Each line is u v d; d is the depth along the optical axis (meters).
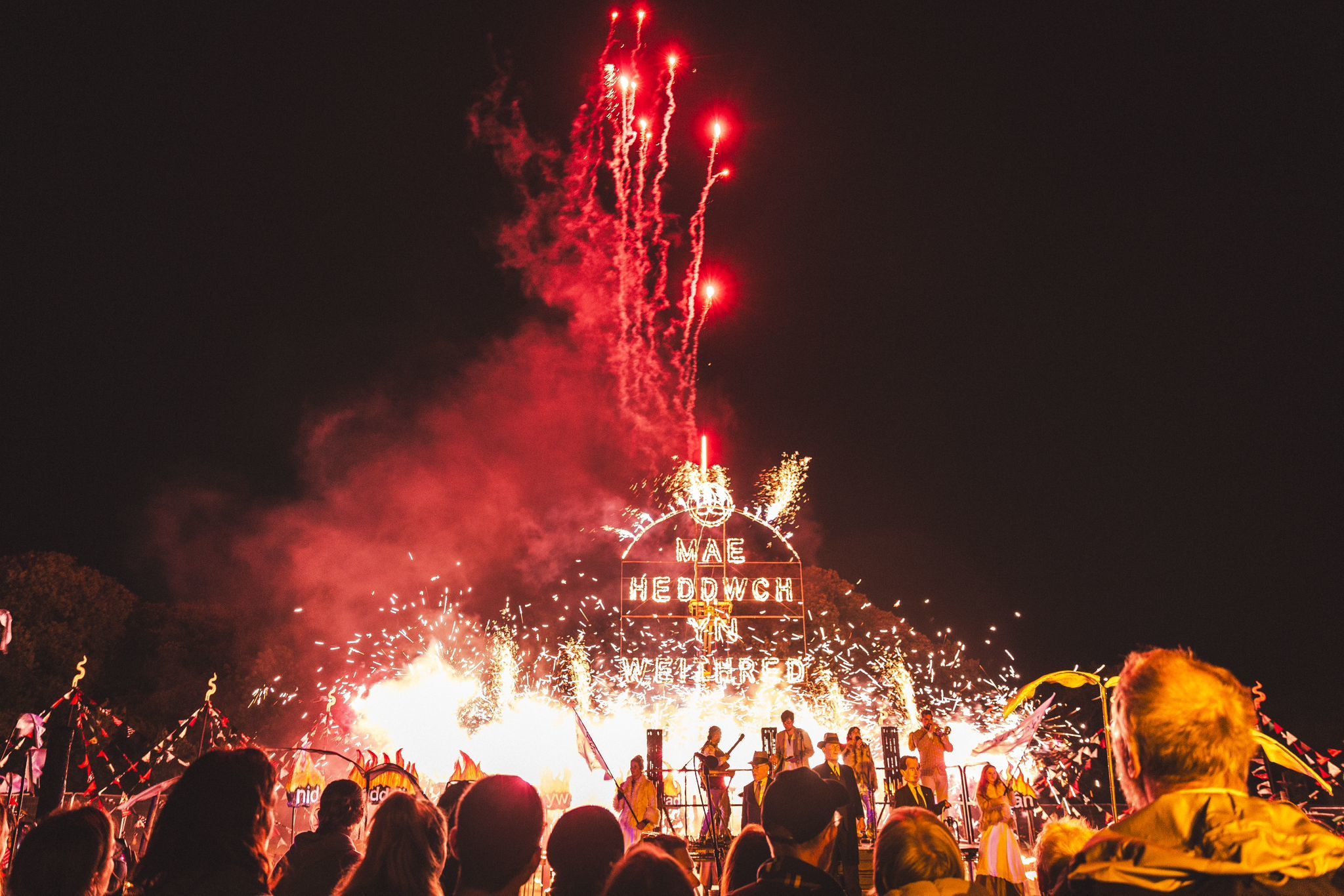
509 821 3.25
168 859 3.08
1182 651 2.38
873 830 12.84
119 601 35.41
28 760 10.68
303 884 4.53
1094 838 2.21
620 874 2.95
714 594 27.12
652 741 14.15
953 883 3.52
